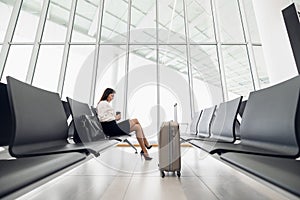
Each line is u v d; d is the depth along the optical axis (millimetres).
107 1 3877
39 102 954
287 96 861
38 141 871
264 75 3182
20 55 3275
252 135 1078
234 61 3475
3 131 889
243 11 3525
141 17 4020
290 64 2193
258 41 3396
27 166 488
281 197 932
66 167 588
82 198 935
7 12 3459
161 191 1036
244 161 602
